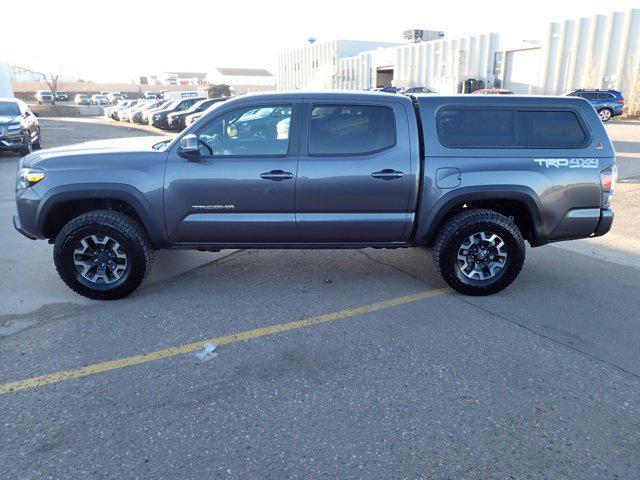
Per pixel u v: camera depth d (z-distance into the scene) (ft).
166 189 14.38
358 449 8.79
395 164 14.57
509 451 8.75
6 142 46.09
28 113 52.49
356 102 14.62
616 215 25.41
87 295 14.85
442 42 140.05
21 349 12.16
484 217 14.83
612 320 13.92
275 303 14.96
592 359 11.83
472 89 128.77
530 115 15.05
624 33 101.09
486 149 14.76
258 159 14.44
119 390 10.51
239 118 14.56
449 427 9.37
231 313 14.25
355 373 11.19
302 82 221.87
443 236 15.02
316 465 8.40
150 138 18.57
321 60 202.39
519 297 15.52
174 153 14.55
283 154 14.52
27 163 14.78
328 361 11.69
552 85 114.11
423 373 11.19
